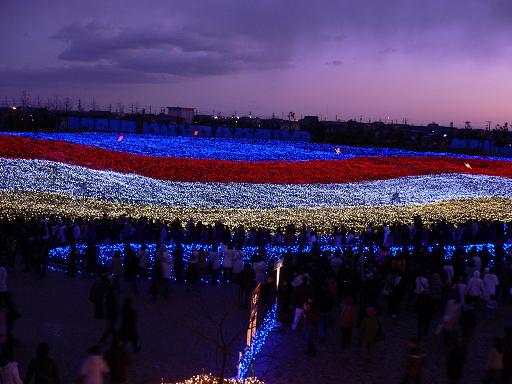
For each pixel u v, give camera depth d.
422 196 47.91
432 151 78.06
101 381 11.34
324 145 74.88
